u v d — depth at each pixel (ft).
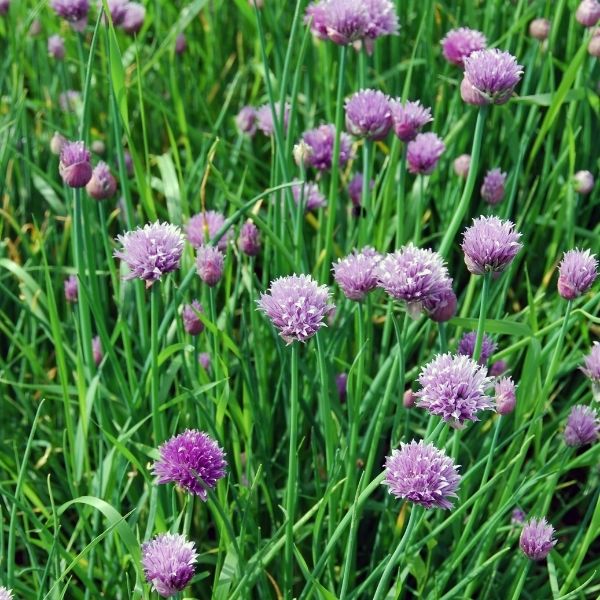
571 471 3.73
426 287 3.01
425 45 3.94
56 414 3.67
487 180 3.57
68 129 4.04
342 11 3.30
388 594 3.17
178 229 3.16
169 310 3.35
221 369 3.28
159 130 4.19
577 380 3.76
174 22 4.23
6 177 3.97
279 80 3.95
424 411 3.51
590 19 3.66
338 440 3.37
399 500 3.34
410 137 3.33
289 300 2.95
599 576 3.33
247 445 3.30
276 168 3.57
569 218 3.69
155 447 3.27
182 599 3.16
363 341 3.15
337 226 3.79
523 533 3.07
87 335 3.38
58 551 3.17
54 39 4.00
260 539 3.29
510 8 4.07
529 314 3.43
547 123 3.63
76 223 3.31
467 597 3.19
